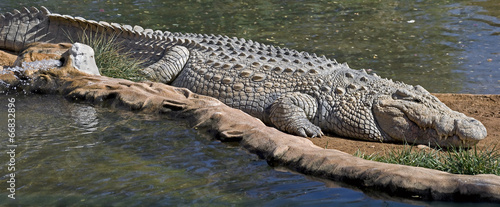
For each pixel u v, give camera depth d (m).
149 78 16.53
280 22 29.08
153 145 11.34
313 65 15.30
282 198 8.74
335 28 27.83
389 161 11.24
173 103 13.34
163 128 12.42
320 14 31.06
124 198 8.72
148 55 17.52
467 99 17.28
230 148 11.17
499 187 8.36
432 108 13.37
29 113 13.46
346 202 8.59
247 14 30.94
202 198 8.73
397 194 8.73
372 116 13.88
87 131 12.16
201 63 16.28
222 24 28.45
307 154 10.07
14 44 19.11
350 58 22.52
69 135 11.88
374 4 33.84
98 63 16.80
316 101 14.48
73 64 15.60
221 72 15.69
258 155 10.73
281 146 10.52
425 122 13.17
